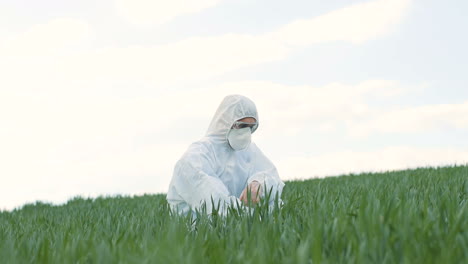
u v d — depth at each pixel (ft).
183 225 7.47
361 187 14.15
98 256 5.54
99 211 16.20
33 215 19.13
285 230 6.82
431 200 9.14
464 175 18.97
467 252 5.09
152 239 6.61
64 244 6.47
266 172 11.97
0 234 9.75
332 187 19.43
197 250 5.47
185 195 11.21
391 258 5.09
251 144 13.24
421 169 27.50
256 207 8.47
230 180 12.16
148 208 17.22
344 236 6.05
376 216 6.13
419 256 4.92
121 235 6.99
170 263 4.86
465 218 6.67
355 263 5.02
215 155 11.99
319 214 7.50
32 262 6.09
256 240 6.27
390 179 21.44
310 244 5.76
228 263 5.38
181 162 11.39
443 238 5.80
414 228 5.87
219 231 7.95
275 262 5.20
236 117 11.63
